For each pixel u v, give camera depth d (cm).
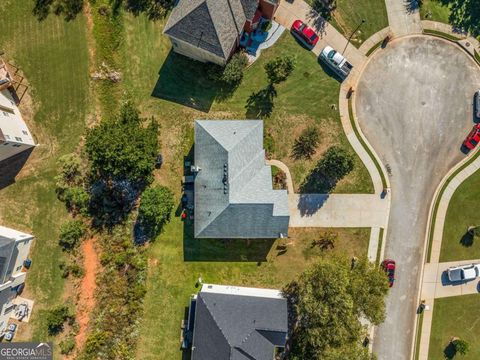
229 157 4369
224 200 4384
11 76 4834
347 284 4272
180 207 4891
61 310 4678
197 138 4588
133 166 4419
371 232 4991
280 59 4522
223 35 4416
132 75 4934
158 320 4847
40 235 4809
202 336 4434
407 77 5016
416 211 5009
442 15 4978
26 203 4819
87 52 4897
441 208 5016
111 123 4441
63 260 4800
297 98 4972
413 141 5016
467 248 5022
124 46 4928
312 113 4975
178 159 4912
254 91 4953
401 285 5009
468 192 5031
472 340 5019
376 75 5012
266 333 4453
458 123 5019
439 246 5019
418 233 5009
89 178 4834
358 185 4991
